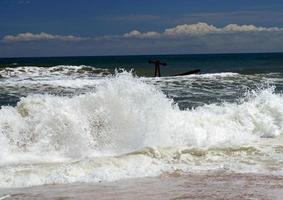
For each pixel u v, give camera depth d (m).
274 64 62.53
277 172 7.54
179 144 9.70
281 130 11.32
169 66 62.41
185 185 6.70
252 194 6.18
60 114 9.84
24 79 26.84
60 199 5.98
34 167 7.72
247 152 9.05
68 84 23.20
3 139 9.28
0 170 7.42
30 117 9.77
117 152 9.32
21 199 5.98
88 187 6.61
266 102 12.02
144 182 6.90
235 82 25.86
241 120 11.43
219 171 7.62
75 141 9.60
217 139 10.27
